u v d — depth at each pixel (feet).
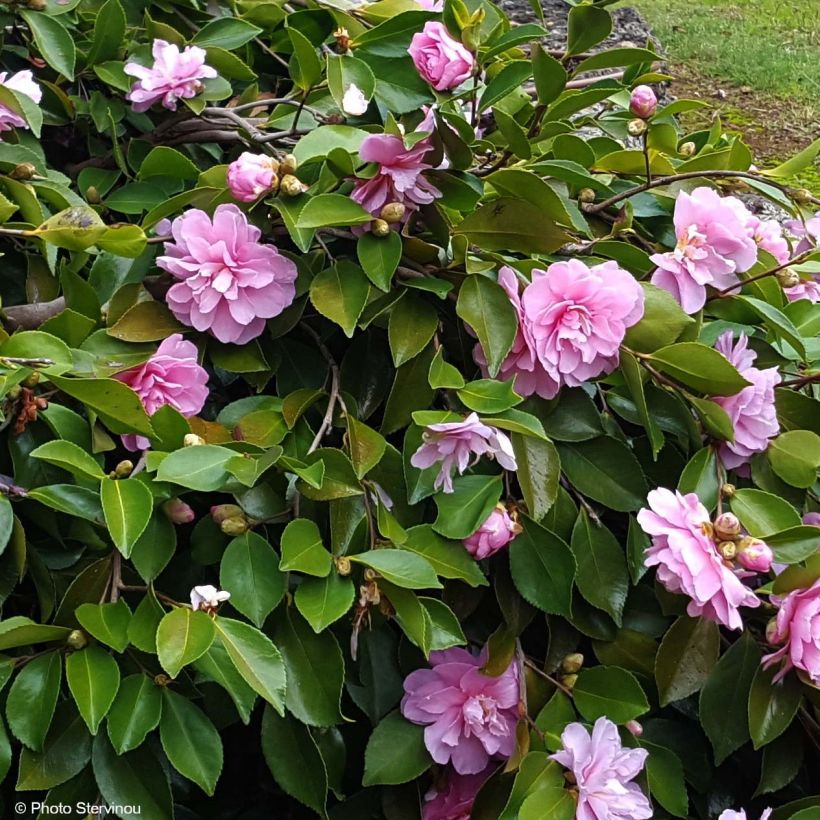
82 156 4.50
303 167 3.55
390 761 3.15
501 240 3.39
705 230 3.47
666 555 2.94
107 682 2.63
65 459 2.67
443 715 3.20
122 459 3.42
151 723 2.66
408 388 3.33
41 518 2.96
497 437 2.93
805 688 3.22
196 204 3.43
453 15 3.70
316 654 2.94
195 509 3.34
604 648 3.40
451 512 3.08
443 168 3.36
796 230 4.53
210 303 3.18
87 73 4.15
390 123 3.23
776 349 3.75
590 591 3.27
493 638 3.24
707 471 3.31
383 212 3.21
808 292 4.07
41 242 3.37
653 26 19.12
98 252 3.53
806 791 3.59
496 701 3.22
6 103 3.39
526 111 4.29
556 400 3.39
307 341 3.65
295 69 4.15
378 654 3.30
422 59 3.74
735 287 3.53
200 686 3.09
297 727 2.98
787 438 3.45
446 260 3.46
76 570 3.07
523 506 3.32
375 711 3.25
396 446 3.59
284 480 3.12
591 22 3.71
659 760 3.30
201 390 3.14
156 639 2.59
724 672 3.25
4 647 2.64
